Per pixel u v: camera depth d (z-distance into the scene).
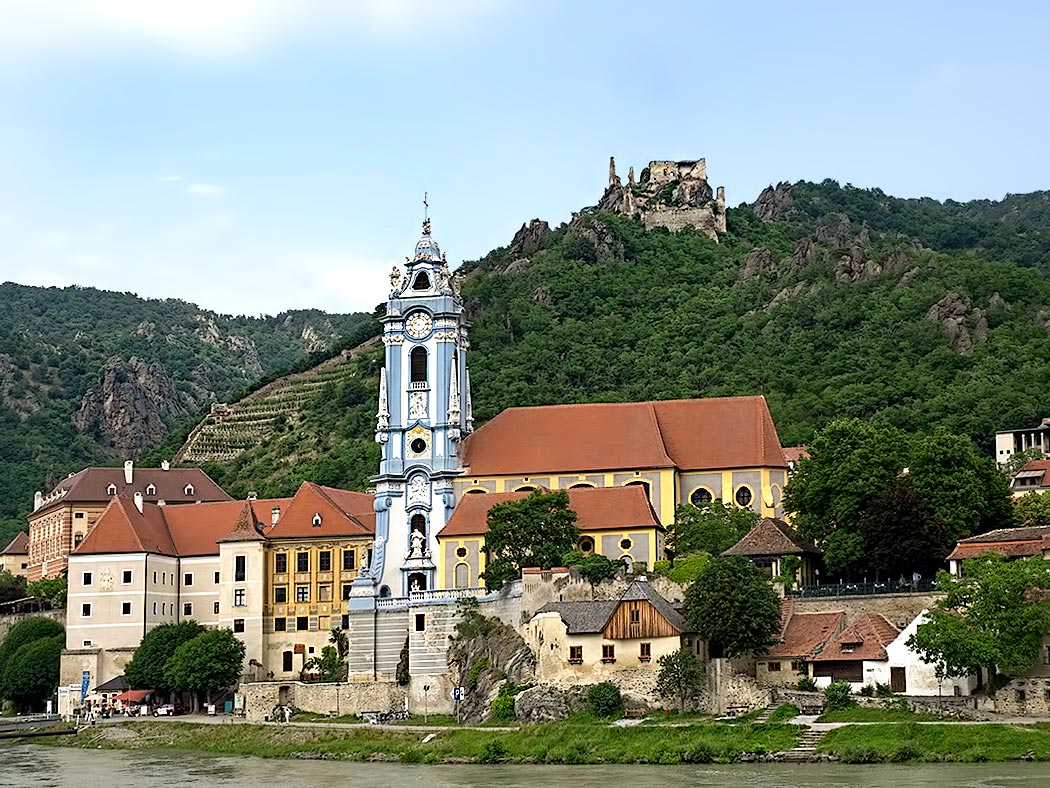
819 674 141.50
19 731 178.50
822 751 125.56
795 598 150.25
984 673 135.38
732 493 176.12
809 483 164.50
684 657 143.88
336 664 186.88
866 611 147.12
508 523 165.75
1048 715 128.62
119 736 172.50
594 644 148.00
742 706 139.88
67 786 135.12
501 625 161.38
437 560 173.88
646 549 167.75
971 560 135.50
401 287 186.62
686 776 120.12
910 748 122.62
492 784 122.44
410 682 166.38
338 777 134.38
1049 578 129.75
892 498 153.00
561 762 134.62
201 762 151.88
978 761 119.69
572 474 177.38
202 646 189.50
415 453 182.00
